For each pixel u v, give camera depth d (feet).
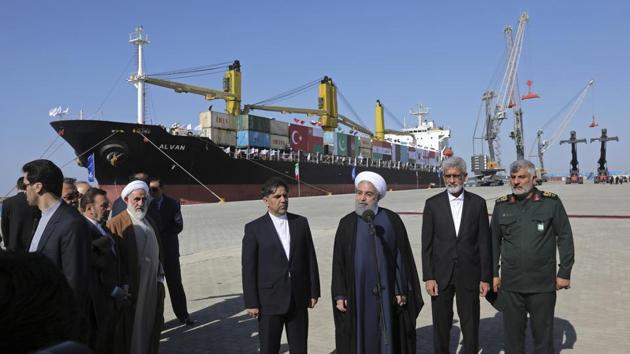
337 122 177.88
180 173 116.16
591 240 41.29
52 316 3.70
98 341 12.99
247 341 19.07
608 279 27.14
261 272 13.80
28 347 3.58
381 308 12.46
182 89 128.47
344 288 13.17
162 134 110.42
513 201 14.42
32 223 15.51
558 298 23.49
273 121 144.66
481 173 248.11
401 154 219.20
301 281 14.07
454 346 17.74
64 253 11.48
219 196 125.49
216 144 125.80
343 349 12.96
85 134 102.78
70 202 16.37
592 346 16.74
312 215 74.33
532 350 17.22
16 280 3.59
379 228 13.19
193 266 35.78
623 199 92.73
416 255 36.78
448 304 14.79
